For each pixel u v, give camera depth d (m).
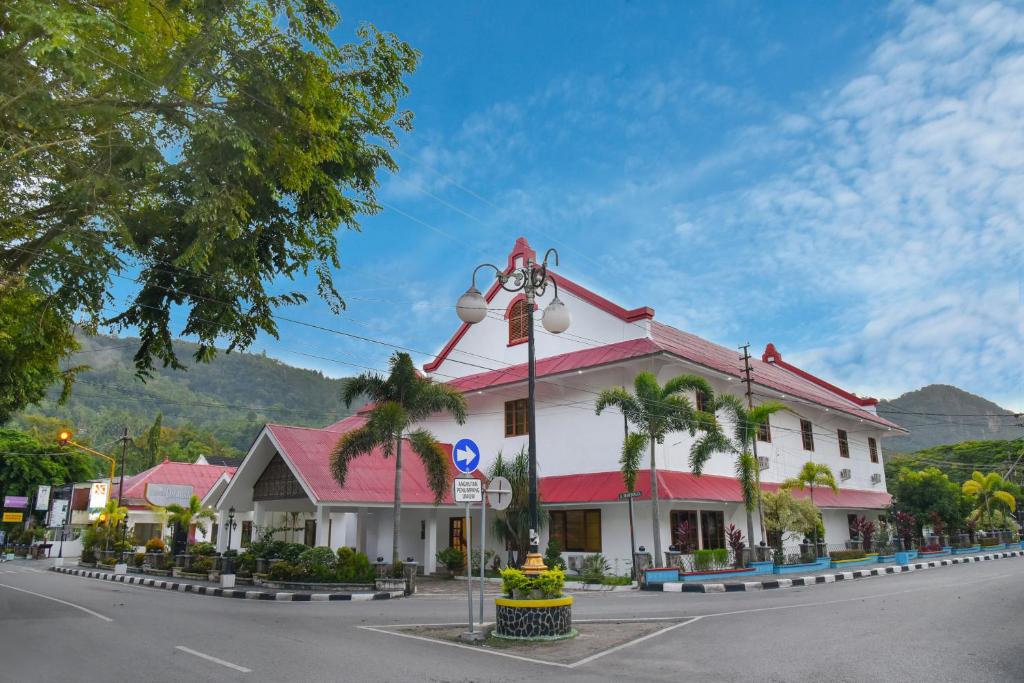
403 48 11.55
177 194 10.05
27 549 51.38
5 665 8.62
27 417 78.12
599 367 24.55
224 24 9.41
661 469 23.91
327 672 8.00
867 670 7.56
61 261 9.56
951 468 67.31
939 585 18.09
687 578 20.69
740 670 7.77
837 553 28.45
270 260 12.36
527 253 29.86
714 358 28.88
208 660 8.83
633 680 7.41
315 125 10.34
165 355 12.34
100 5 8.35
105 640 10.68
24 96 7.82
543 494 24.94
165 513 33.00
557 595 10.76
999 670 7.36
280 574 20.91
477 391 28.48
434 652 9.37
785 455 31.03
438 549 28.45
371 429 20.19
